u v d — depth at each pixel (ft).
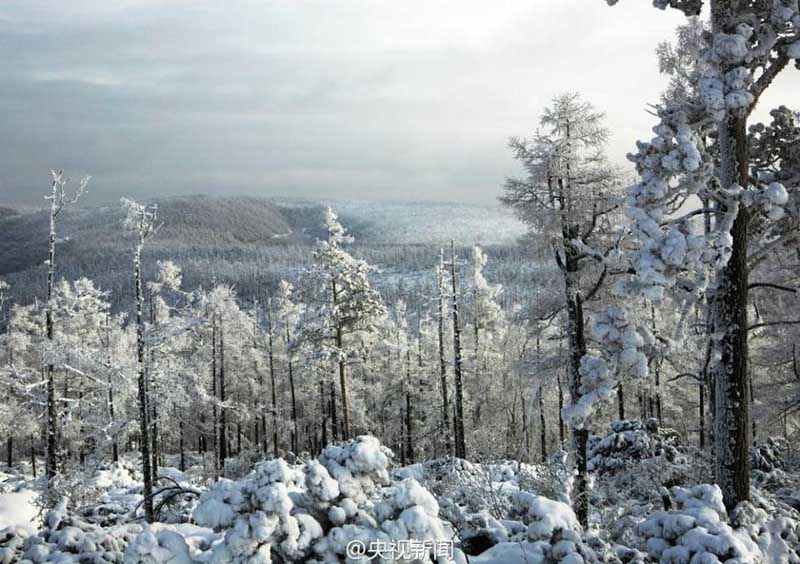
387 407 166.40
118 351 85.87
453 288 112.57
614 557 21.88
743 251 27.63
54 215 74.69
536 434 100.53
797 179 31.30
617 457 67.51
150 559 18.39
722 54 25.31
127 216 68.33
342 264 103.86
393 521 18.57
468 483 40.78
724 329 27.81
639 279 23.21
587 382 26.35
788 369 68.80
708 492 23.95
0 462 203.62
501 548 24.64
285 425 149.89
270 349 153.99
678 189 24.35
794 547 24.39
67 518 27.27
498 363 128.26
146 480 64.64
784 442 70.64
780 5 24.75
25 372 77.46
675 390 115.75
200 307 100.58
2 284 99.66
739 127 27.78
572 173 50.96
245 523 17.31
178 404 76.48
